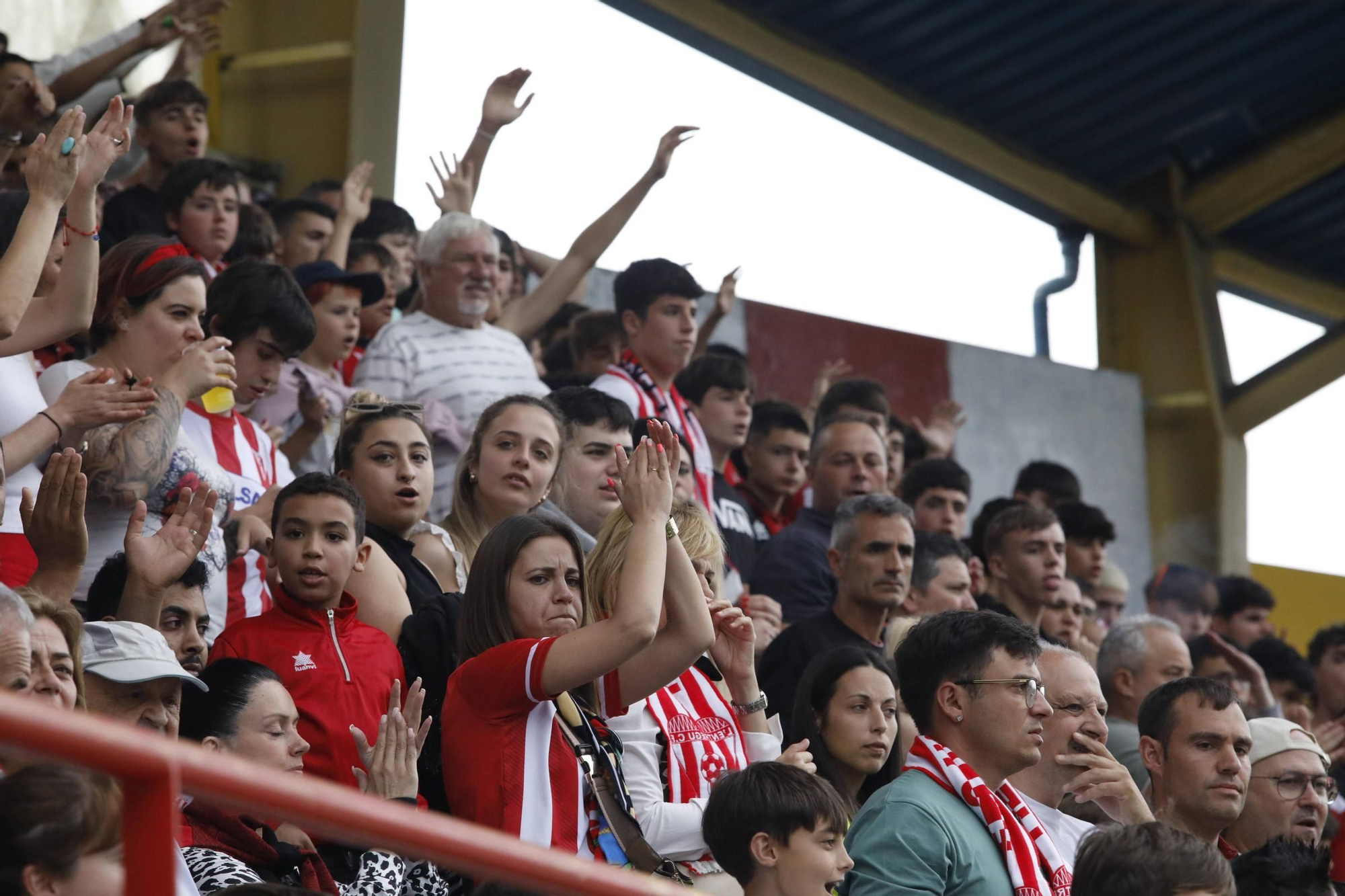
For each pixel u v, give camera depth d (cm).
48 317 987
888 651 1378
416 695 920
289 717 911
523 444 1223
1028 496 2348
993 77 3347
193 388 1090
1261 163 3628
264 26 2550
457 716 898
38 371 1185
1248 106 3556
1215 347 3675
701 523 1123
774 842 838
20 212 1061
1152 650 1437
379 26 2528
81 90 1748
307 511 1018
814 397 2375
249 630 1002
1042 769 1111
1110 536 1986
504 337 1627
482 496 1234
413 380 1547
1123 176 3700
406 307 1959
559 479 1320
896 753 1171
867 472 1677
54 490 899
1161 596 2280
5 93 1509
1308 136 3597
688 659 941
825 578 1630
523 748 877
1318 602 3619
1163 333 3666
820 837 841
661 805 957
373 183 2511
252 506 1191
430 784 952
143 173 1858
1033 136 3531
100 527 1043
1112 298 3703
